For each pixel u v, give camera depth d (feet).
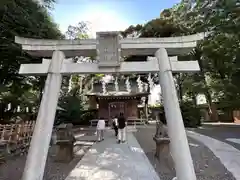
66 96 63.41
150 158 20.29
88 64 12.35
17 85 41.75
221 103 47.06
